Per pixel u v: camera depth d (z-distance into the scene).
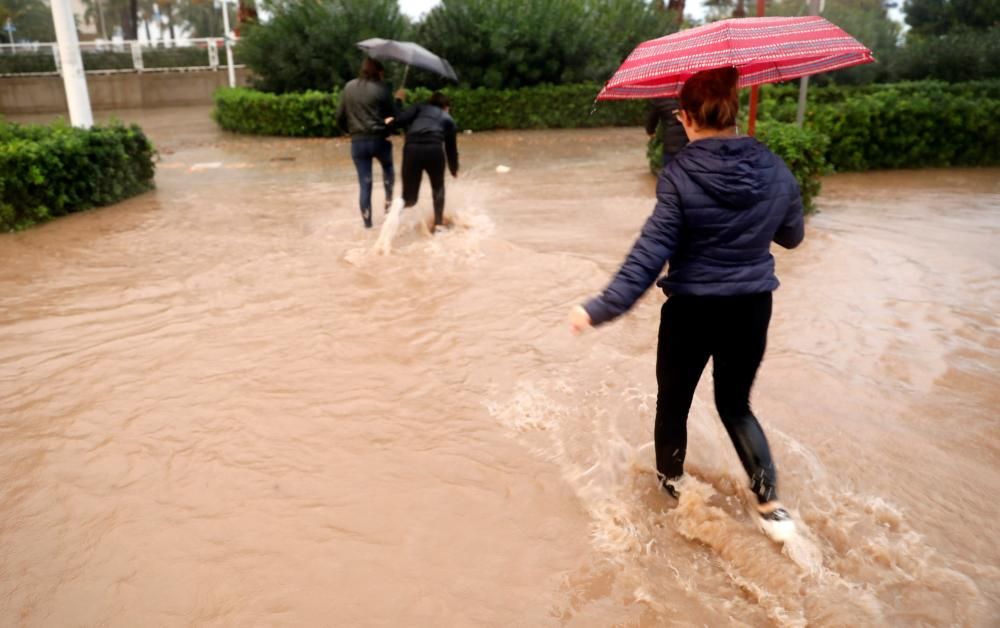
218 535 3.06
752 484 2.93
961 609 2.57
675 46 2.98
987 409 3.99
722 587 2.75
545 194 10.23
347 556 2.93
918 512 3.14
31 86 25.50
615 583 2.77
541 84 19.47
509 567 2.87
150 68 28.53
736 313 2.74
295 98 17.61
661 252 2.61
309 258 7.01
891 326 5.13
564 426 3.93
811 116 11.70
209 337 5.14
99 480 3.46
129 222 8.74
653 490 3.36
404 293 5.98
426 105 7.69
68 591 2.76
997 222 8.24
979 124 11.99
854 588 2.67
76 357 4.82
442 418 4.02
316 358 4.78
